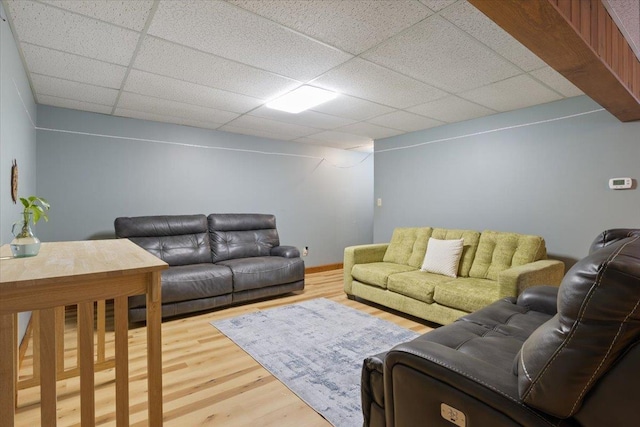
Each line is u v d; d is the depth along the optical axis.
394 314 3.26
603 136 2.79
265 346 2.48
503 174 3.45
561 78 2.55
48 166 3.38
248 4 1.67
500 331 1.68
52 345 1.07
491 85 2.72
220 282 3.31
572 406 0.81
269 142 4.98
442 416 1.01
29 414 1.66
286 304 3.59
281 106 3.34
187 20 1.81
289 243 5.23
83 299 1.12
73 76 2.60
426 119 3.77
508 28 1.40
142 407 1.73
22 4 1.66
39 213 1.52
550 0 1.23
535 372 0.85
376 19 1.79
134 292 1.21
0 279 0.99
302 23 1.83
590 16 1.56
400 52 2.17
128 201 3.85
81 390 1.12
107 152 3.71
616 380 0.77
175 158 4.16
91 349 1.14
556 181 3.07
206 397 1.82
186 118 3.85
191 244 3.78
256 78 2.62
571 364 0.78
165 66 2.40
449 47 2.09
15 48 2.07
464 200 3.80
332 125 4.11
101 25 1.87
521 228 3.32
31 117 2.96
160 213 4.07
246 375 2.06
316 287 4.40
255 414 1.68
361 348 2.45
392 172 4.66
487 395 0.92
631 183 2.64
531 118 3.24
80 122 3.55
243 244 4.17
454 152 3.90
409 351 1.13
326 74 2.53
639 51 2.18
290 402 1.79
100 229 3.68
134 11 1.73
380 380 1.27
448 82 2.66
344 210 5.92
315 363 2.22
